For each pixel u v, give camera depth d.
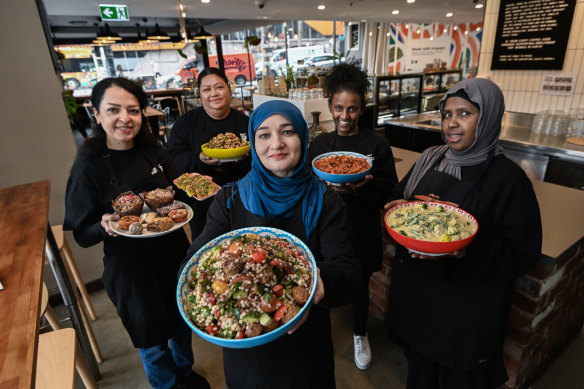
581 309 1.87
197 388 1.72
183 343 1.62
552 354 1.79
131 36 11.39
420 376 1.42
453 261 1.14
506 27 3.36
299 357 0.98
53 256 1.53
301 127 0.90
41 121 2.20
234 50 12.67
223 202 1.06
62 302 2.53
